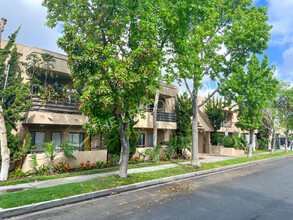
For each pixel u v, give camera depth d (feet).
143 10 31.37
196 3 39.01
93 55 27.45
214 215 19.53
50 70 44.70
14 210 19.90
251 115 69.51
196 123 49.52
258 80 65.87
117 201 24.26
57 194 24.45
